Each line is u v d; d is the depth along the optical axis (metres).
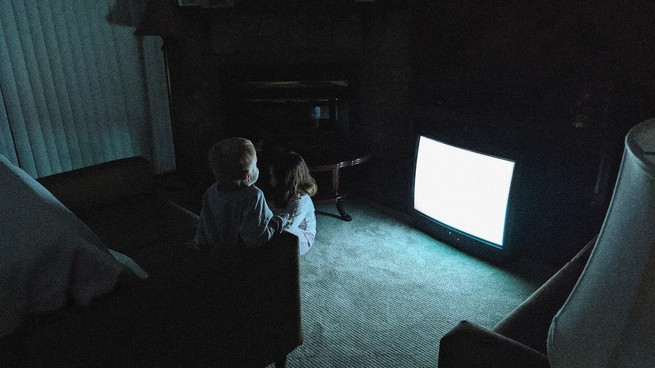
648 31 1.96
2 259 1.04
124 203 2.52
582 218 2.37
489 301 2.33
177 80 3.65
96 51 3.49
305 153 3.37
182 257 2.02
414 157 2.84
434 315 2.22
